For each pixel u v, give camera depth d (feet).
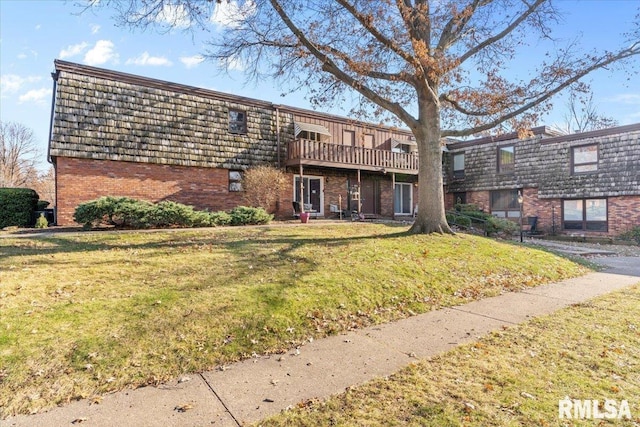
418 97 35.47
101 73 42.24
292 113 57.93
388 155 64.18
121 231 34.47
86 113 40.93
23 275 18.74
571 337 14.79
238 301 16.51
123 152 42.75
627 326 16.11
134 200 38.42
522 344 14.08
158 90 45.85
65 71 40.34
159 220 37.42
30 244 26.84
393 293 20.15
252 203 49.88
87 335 13.05
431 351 13.52
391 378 11.39
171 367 11.98
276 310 16.14
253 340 13.99
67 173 39.99
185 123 47.47
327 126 62.23
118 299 16.15
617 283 25.63
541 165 66.28
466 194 79.41
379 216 67.36
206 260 23.36
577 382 11.02
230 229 38.04
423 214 35.42
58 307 15.02
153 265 21.89
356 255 25.76
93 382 10.94
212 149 49.37
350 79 33.78
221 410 9.70
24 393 10.24
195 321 14.60
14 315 14.05
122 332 13.43
